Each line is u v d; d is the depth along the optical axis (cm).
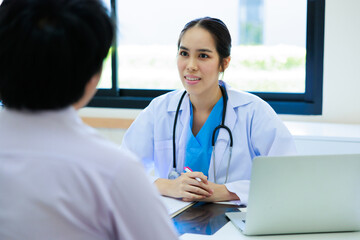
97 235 56
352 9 219
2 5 57
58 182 54
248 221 103
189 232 107
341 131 199
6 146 56
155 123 160
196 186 132
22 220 54
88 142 57
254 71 251
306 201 101
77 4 56
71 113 59
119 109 262
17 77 54
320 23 224
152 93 267
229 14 262
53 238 54
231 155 150
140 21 265
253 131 151
